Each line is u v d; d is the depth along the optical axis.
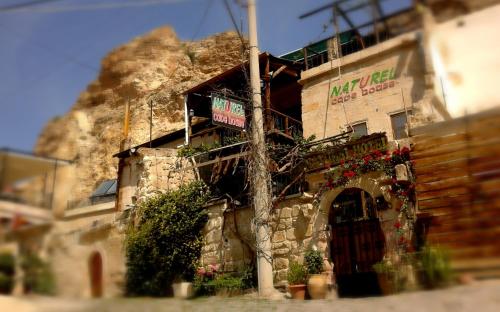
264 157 10.41
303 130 12.43
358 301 6.64
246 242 10.71
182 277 10.27
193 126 16.56
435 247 5.21
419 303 3.91
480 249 3.36
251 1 11.01
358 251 9.73
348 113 11.59
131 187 14.45
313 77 12.55
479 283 3.45
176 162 13.94
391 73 10.64
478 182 3.35
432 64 3.56
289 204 10.14
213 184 13.30
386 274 7.40
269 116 12.67
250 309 6.76
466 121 3.39
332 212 10.79
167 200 11.90
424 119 5.80
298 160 10.80
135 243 5.56
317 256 9.24
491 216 3.29
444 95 4.26
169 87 21.86
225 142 13.90
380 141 9.20
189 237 11.43
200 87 15.22
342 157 9.70
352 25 4.70
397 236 8.02
